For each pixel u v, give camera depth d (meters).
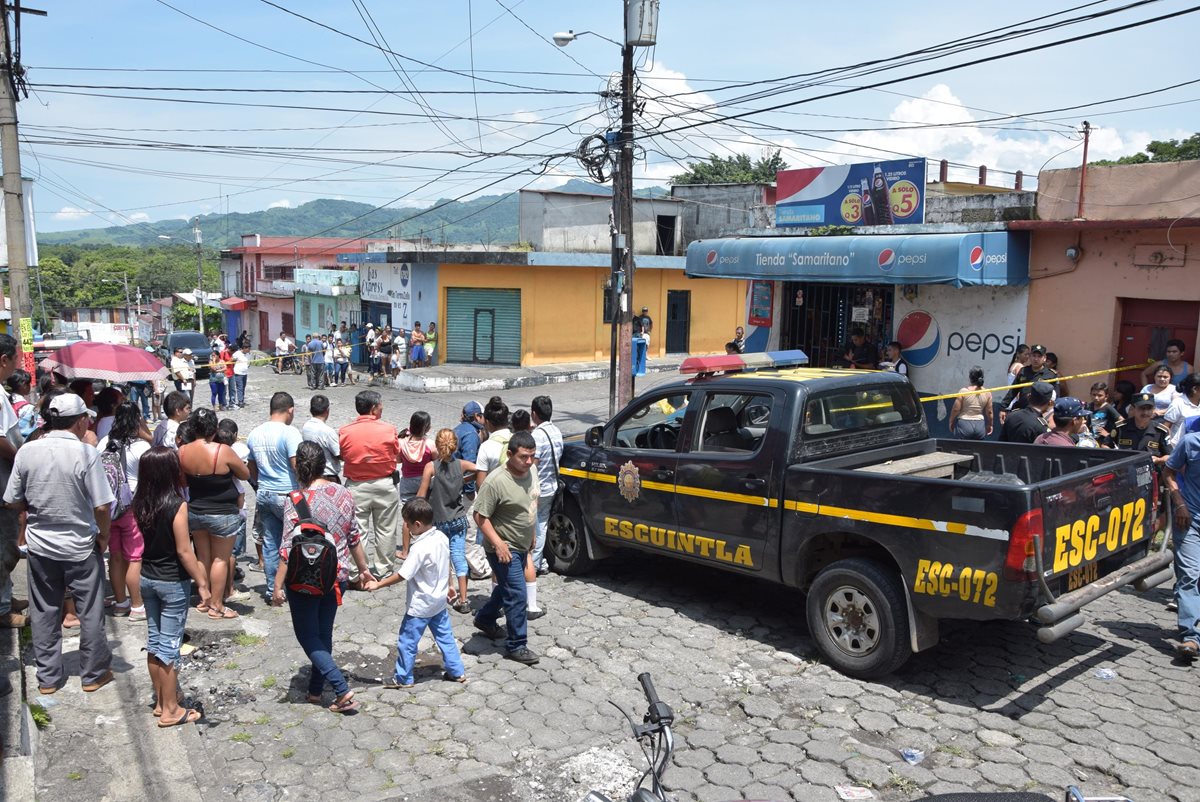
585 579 8.21
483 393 23.22
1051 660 6.26
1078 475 5.48
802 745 5.11
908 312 13.71
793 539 6.32
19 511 5.61
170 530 5.04
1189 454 6.24
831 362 14.95
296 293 37.62
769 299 15.62
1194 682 5.87
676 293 29.95
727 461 6.74
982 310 12.84
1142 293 11.13
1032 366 11.38
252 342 45.16
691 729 5.34
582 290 27.58
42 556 5.34
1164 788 4.58
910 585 5.62
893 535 5.69
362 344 30.30
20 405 8.26
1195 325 10.84
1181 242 10.72
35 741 4.84
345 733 5.29
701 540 6.97
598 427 8.02
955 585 5.38
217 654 6.45
